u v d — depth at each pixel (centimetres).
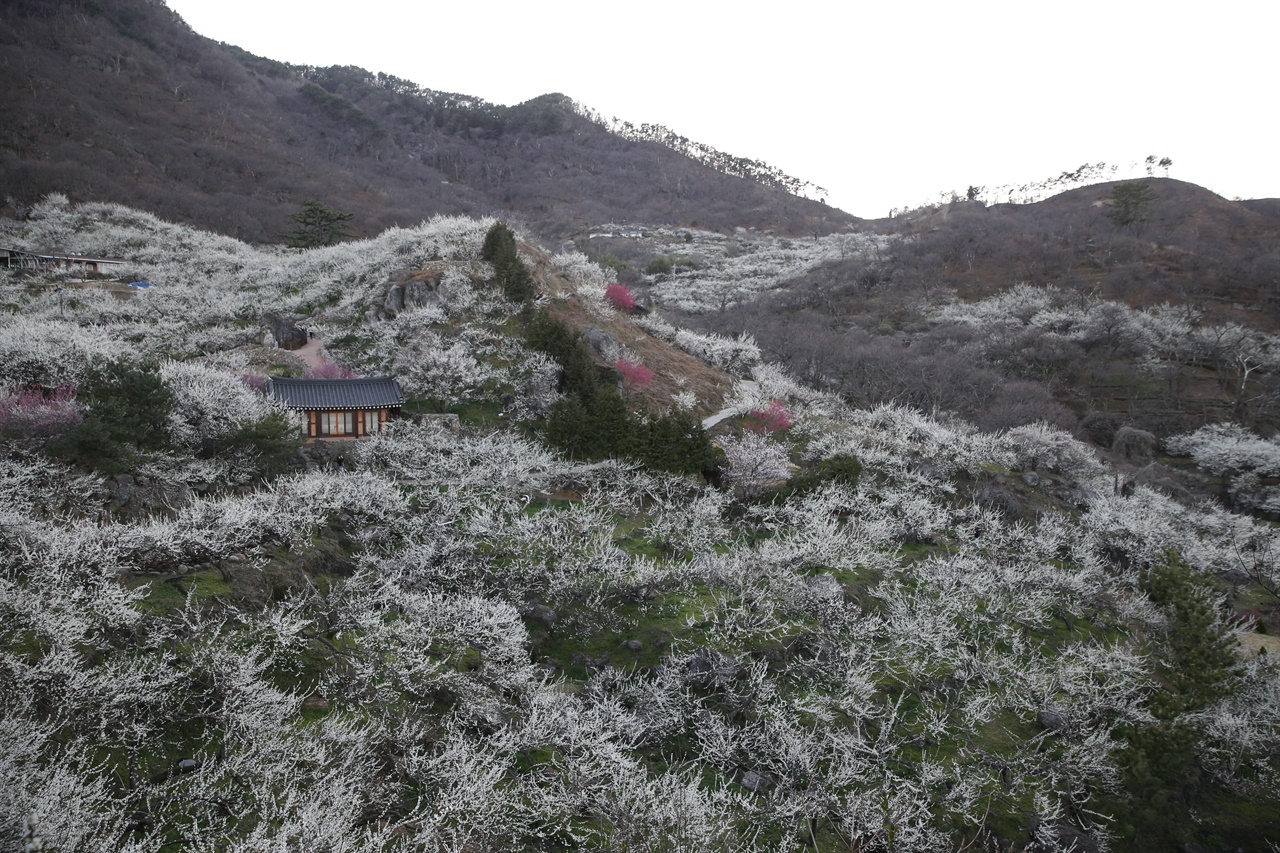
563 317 5616
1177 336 8825
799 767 2094
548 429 4094
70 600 1789
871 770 2217
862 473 4166
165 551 2198
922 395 6738
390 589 2403
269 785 1555
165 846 1446
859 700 2433
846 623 2730
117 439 2762
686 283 12800
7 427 2711
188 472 2919
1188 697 2506
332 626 2238
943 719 2433
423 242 6150
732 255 16238
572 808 1789
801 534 3347
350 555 2766
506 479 3384
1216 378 8131
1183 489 5712
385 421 4044
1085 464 5403
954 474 4625
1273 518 5944
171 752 1670
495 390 4628
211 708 1775
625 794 1783
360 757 1748
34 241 8000
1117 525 4122
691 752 2238
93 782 1450
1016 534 3831
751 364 6406
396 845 1558
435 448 3747
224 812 1553
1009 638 2953
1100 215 14138
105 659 1783
